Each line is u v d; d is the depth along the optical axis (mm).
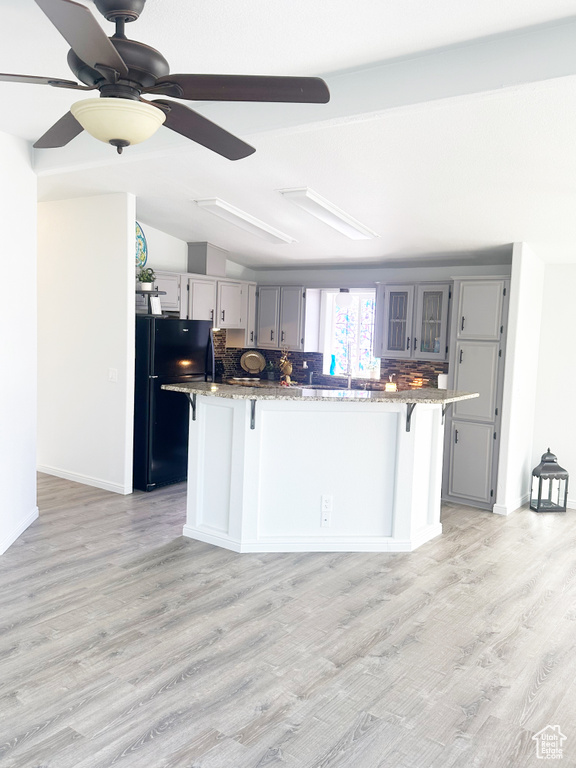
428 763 2322
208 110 3670
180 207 5805
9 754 2283
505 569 4266
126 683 2760
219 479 4508
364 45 2848
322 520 4492
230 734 2449
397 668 2967
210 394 4234
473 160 3908
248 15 2535
